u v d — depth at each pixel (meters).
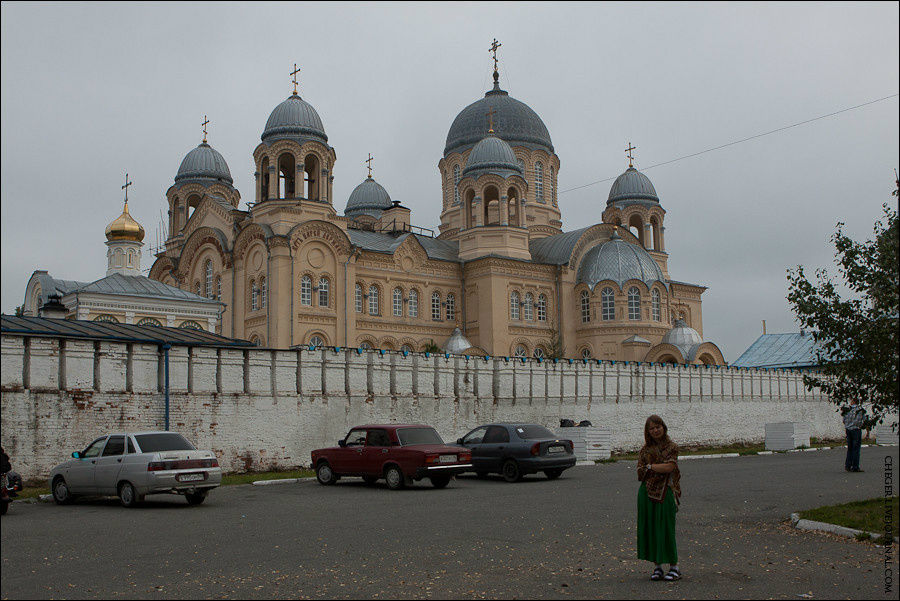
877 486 23.45
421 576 11.85
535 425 28.05
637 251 68.50
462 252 67.69
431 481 25.80
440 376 35.69
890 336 17.11
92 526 16.45
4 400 24.02
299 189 57.56
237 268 59.31
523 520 17.11
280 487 24.89
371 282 61.25
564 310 67.25
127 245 56.19
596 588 11.18
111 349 26.44
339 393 32.03
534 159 75.31
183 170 69.06
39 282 56.06
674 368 45.34
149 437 20.44
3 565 12.58
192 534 15.38
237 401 29.08
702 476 26.94
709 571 12.27
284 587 11.22
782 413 51.59
